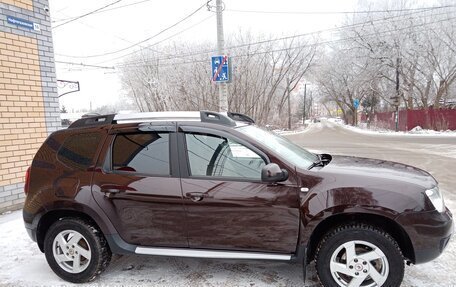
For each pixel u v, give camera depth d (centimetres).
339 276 297
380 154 1316
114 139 346
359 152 1397
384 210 280
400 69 3036
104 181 333
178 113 354
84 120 372
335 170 313
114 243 331
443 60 2894
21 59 612
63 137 366
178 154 327
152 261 389
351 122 5919
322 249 297
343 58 3788
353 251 290
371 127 3884
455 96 3272
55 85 689
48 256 348
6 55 586
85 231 336
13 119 598
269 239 307
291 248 305
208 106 3406
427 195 289
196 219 315
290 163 308
